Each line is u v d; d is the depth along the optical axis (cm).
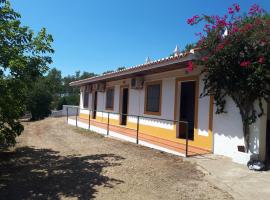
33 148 1153
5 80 761
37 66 821
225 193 577
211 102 932
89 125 1739
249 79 734
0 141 931
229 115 864
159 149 1033
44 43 830
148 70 1165
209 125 941
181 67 1048
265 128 791
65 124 2148
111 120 1720
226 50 762
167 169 760
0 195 605
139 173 731
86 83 2094
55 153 1039
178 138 1112
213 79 834
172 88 1139
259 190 588
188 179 672
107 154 982
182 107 1117
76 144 1230
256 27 746
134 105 1437
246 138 796
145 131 1325
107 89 1800
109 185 645
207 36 809
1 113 834
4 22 791
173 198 560
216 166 762
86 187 637
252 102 780
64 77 7369
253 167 726
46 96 2998
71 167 816
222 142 888
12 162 905
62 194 599
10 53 759
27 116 3275
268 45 728
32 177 729
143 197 570
